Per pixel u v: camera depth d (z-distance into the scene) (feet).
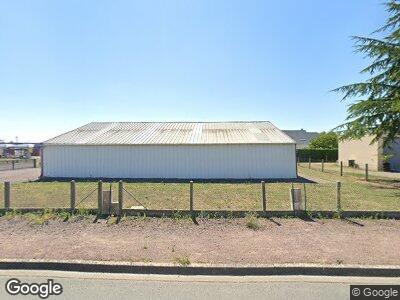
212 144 67.67
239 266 16.37
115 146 69.51
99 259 17.29
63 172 70.33
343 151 126.93
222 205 35.47
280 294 13.87
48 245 19.60
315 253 18.26
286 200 38.93
